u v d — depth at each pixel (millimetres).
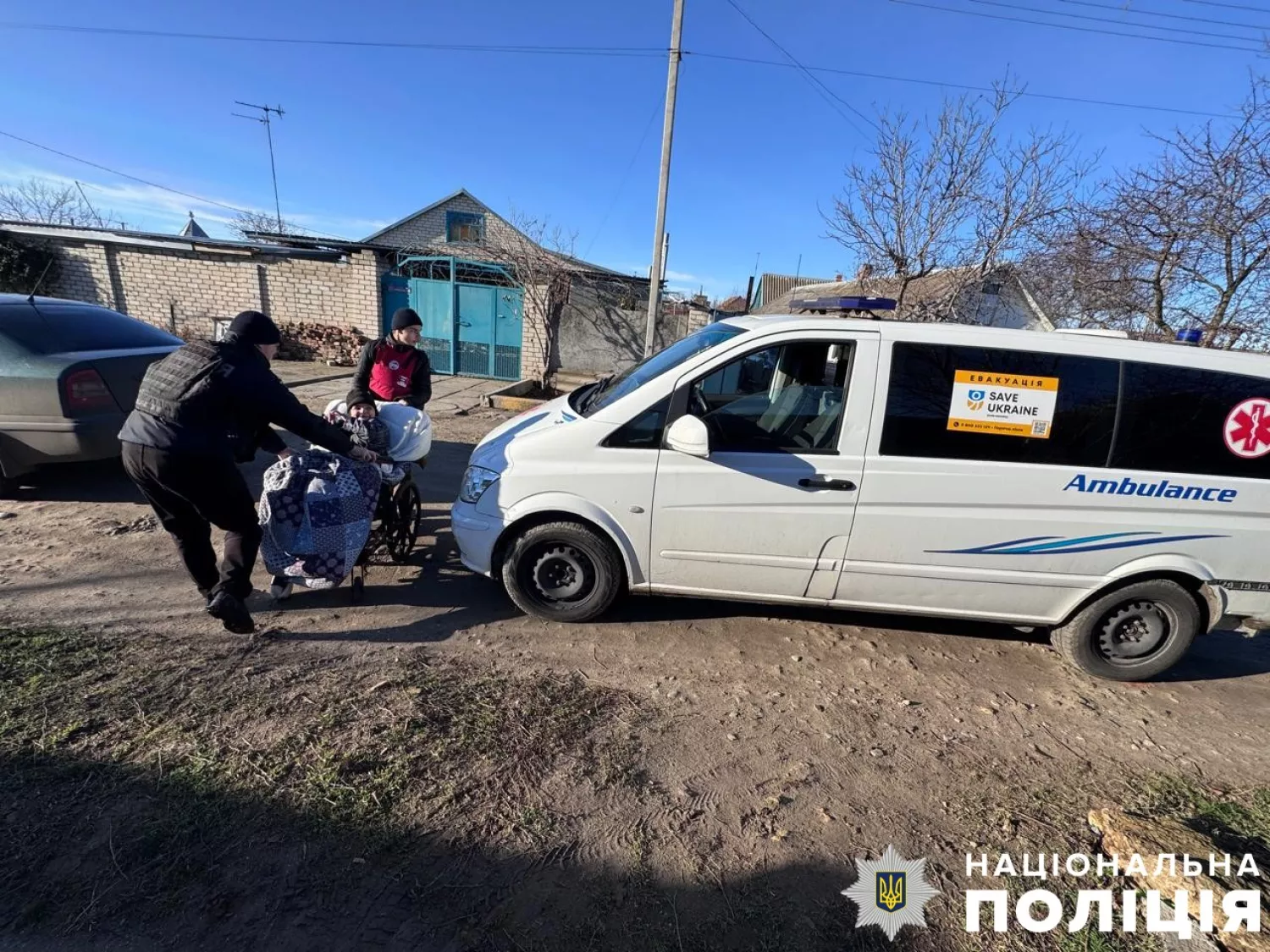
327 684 2938
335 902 1876
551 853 2129
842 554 3463
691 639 3697
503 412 10383
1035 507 3346
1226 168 8086
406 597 3916
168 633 3283
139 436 2920
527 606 3721
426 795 2316
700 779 2564
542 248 14203
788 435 3428
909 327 3350
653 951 1809
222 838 2053
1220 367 3309
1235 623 3572
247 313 3109
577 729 2793
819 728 2980
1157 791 2715
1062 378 3307
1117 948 1947
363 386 4387
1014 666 3717
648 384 3482
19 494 5203
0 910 1767
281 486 3389
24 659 2896
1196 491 3326
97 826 2051
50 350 4871
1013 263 10391
